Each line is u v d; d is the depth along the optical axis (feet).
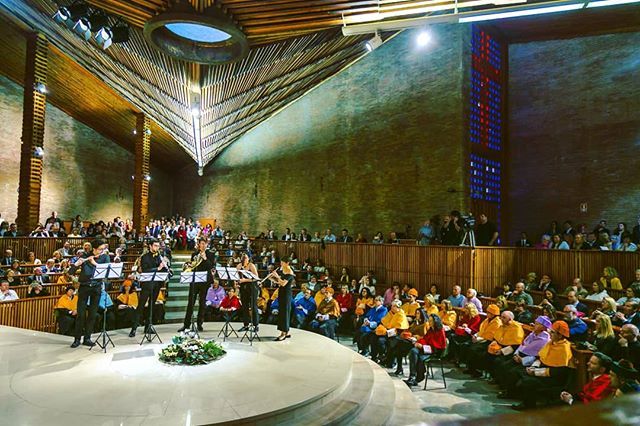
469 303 33.71
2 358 22.36
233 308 42.91
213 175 84.02
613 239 36.96
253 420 15.88
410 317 35.14
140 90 48.55
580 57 45.34
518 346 26.63
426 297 34.06
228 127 62.59
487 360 28.32
